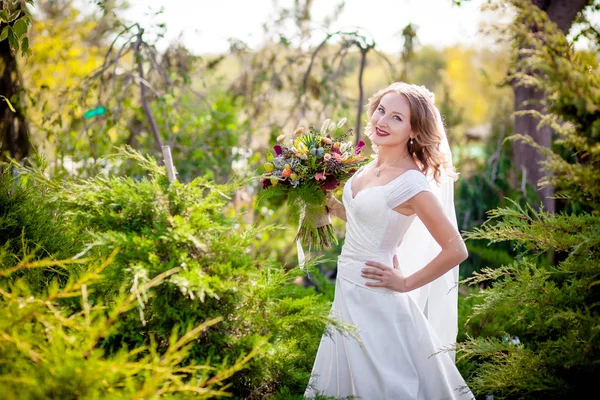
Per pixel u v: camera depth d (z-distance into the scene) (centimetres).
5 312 190
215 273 222
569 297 263
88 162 483
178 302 219
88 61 638
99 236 218
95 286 236
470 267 533
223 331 225
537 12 227
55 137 507
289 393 239
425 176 279
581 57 233
